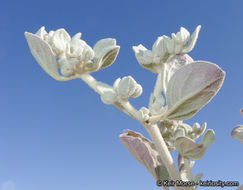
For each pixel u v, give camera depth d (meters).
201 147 0.09
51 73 0.09
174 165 0.09
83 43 0.09
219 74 0.08
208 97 0.08
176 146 0.09
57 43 0.09
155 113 0.09
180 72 0.08
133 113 0.09
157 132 0.09
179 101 0.08
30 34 0.09
